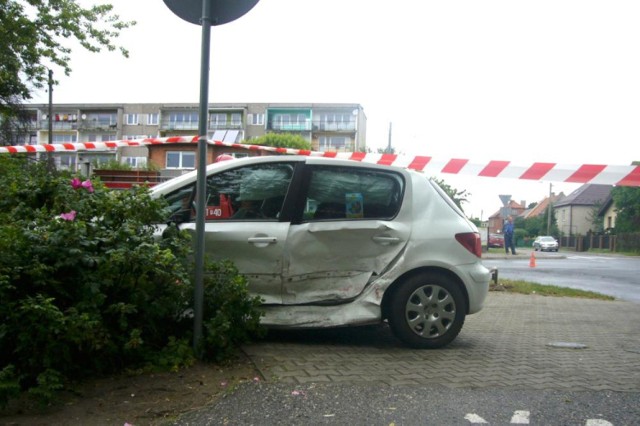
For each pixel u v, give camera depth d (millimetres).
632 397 3693
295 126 76125
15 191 4281
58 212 4129
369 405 3393
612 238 47875
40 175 4668
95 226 3836
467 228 5297
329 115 76812
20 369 3312
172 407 3285
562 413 3344
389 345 5207
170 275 3891
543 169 5879
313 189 5117
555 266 22234
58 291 3436
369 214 5148
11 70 15703
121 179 15828
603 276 17500
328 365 4312
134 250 3725
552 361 4762
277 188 5090
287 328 4836
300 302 4953
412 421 3154
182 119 77188
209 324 4039
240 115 76625
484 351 5117
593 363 4727
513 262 25078
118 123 77812
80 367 3650
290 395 3531
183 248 4223
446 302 5086
